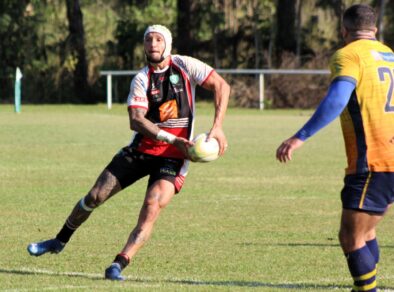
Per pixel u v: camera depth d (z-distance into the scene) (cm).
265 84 14025
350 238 2186
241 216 4022
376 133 2145
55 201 4434
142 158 2670
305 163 6400
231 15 16162
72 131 9006
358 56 2148
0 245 3234
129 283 2572
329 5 16212
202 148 2556
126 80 15362
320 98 13888
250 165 6247
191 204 4388
